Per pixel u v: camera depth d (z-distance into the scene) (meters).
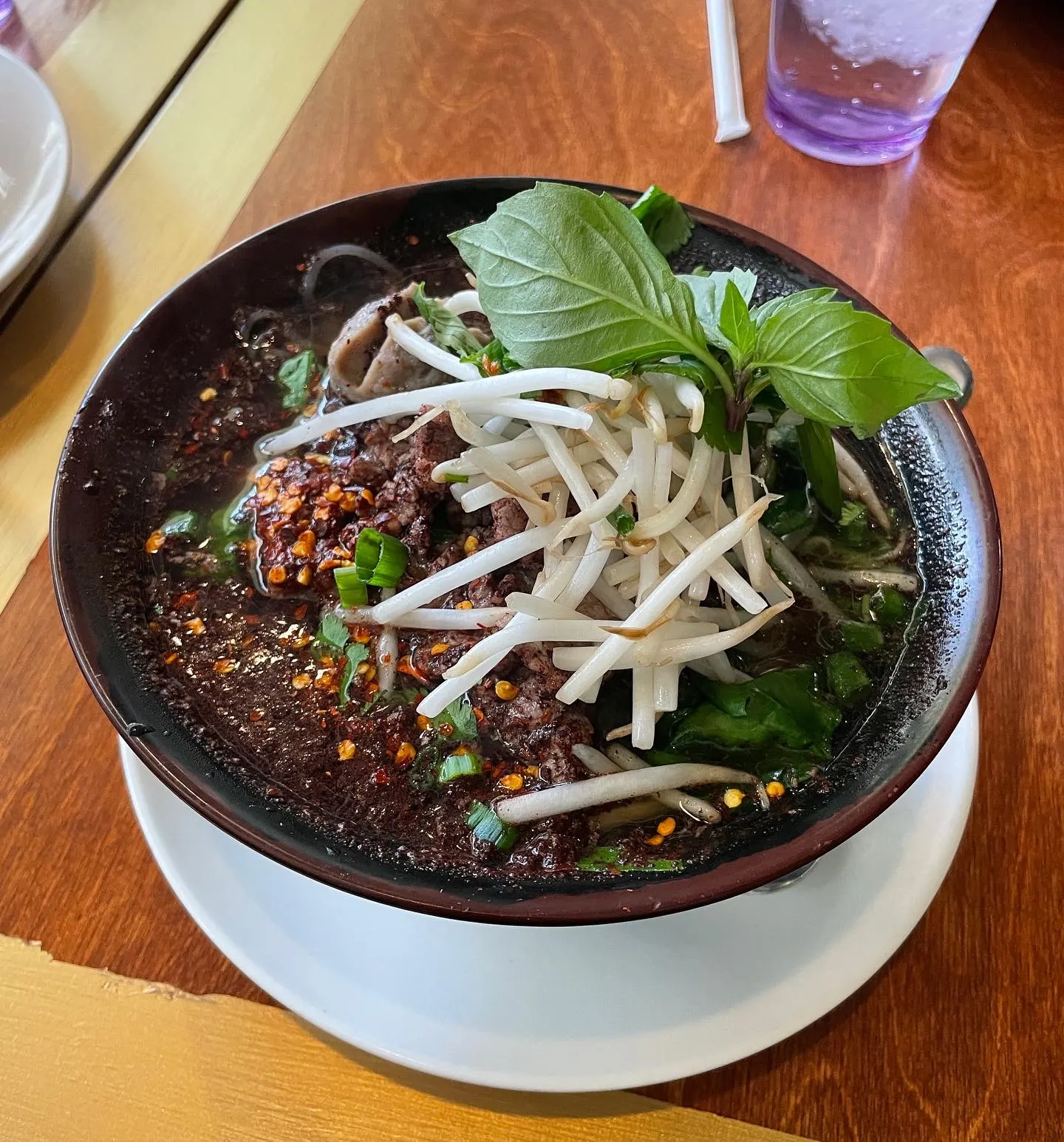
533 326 0.23
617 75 0.40
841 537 0.27
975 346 0.33
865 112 0.37
